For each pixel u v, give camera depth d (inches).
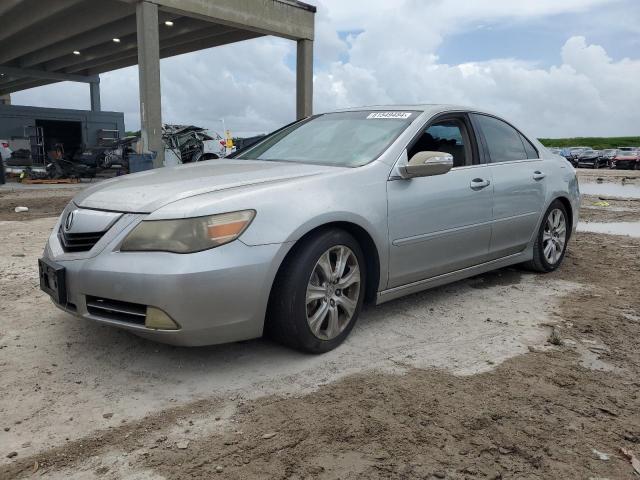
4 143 850.1
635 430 97.4
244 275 109.3
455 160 164.7
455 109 170.7
